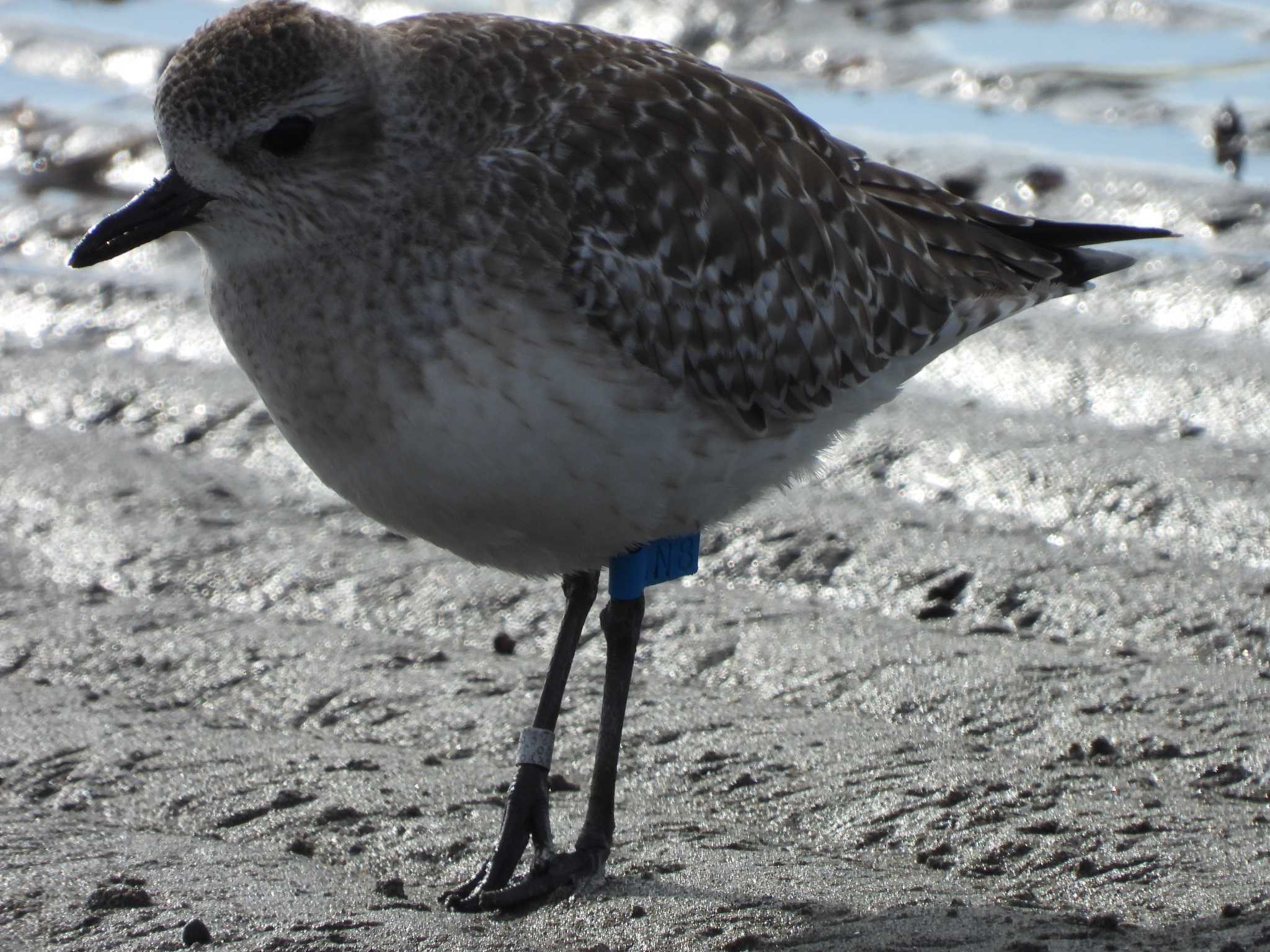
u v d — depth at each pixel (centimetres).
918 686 1119
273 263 884
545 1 2512
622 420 891
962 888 891
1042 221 1098
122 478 1505
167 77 879
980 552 1320
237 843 964
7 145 2286
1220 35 2305
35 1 2806
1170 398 1559
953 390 1616
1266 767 1005
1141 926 839
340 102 869
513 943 846
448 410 866
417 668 1181
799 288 978
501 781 1023
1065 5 2436
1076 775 1008
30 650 1220
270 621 1269
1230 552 1309
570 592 981
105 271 1972
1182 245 1805
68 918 871
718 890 892
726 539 1356
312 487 1496
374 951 840
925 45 2344
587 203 902
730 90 991
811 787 1003
